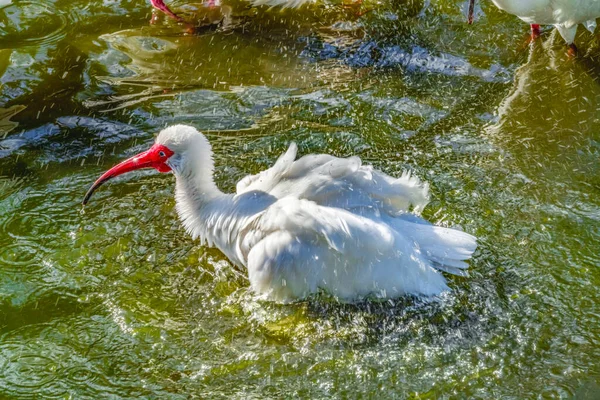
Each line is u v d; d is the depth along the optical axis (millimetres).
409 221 7680
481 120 10414
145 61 11820
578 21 11242
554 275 7805
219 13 12977
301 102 10836
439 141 9969
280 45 12172
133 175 9422
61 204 8992
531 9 11242
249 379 6832
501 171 9336
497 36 12234
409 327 7250
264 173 7852
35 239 8477
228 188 9156
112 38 12352
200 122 10453
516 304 7473
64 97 11016
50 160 9781
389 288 7250
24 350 7172
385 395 6648
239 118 10523
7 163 9695
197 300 7676
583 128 10172
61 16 12844
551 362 6902
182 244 8359
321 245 7180
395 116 10500
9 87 11195
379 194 7410
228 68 11656
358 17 12789
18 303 7684
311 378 6820
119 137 10219
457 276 7773
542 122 10336
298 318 7418
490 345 7074
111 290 7809
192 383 6812
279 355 7059
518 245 8172
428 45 12109
